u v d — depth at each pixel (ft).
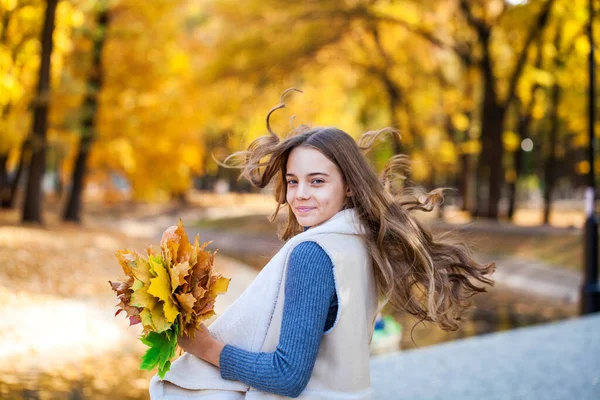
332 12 77.46
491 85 84.58
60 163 81.71
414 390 18.12
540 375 19.77
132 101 75.00
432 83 93.86
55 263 39.04
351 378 5.98
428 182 127.44
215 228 117.60
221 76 80.94
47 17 58.49
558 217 123.65
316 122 90.63
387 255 6.50
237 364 5.80
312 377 5.97
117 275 40.16
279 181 7.36
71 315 28.19
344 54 86.17
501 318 39.17
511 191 102.63
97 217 131.03
